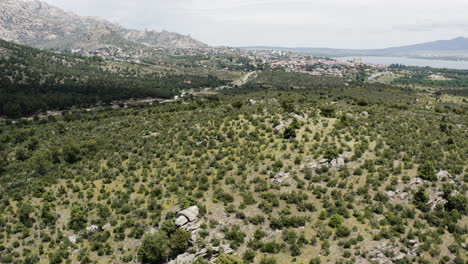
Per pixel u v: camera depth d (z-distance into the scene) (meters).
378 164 44.19
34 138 71.00
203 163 49.62
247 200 37.25
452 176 39.75
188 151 54.91
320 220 33.09
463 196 34.50
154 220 36.72
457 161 43.81
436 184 38.41
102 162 57.78
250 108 82.31
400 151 47.84
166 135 66.06
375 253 27.70
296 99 99.69
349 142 51.62
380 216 33.59
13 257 33.72
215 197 39.03
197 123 71.06
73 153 59.97
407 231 31.05
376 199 36.69
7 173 56.31
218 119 71.69
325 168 42.97
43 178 52.78
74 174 53.72
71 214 39.31
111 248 33.66
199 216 34.41
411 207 35.06
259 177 42.66
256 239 30.69
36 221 40.53
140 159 56.12
